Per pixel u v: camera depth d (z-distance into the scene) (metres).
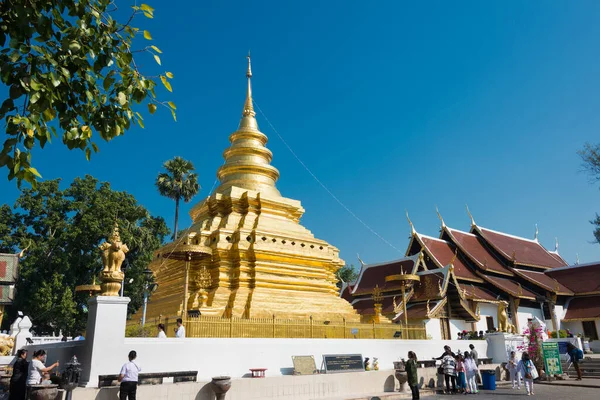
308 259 22.89
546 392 19.05
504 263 45.66
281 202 24.27
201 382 12.67
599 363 26.95
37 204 42.59
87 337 12.28
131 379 10.81
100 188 45.44
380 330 20.47
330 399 15.16
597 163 26.64
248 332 16.11
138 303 43.34
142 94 7.71
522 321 40.59
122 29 7.67
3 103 6.65
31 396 10.09
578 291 43.44
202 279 20.44
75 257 41.03
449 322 33.81
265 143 28.47
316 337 18.00
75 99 7.47
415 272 35.12
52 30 7.07
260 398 13.76
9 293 31.42
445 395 17.91
